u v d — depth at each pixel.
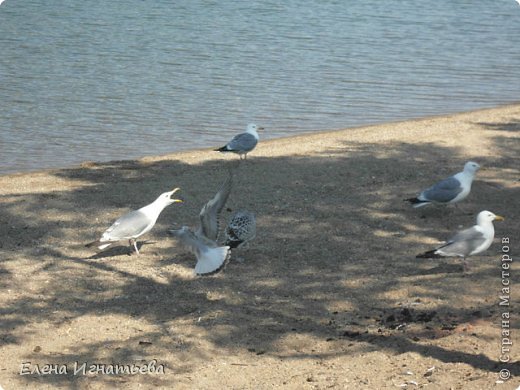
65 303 11.58
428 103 24.52
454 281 11.91
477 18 36.53
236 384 9.37
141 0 37.56
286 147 19.44
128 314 11.23
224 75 26.70
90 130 21.55
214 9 36.16
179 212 14.83
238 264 12.66
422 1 39.66
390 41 31.97
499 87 26.42
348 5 38.19
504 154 18.36
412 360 9.72
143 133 21.30
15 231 14.00
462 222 14.21
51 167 18.70
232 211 14.73
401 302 11.34
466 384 9.04
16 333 10.73
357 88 25.78
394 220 14.32
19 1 36.34
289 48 30.22
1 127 21.61
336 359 9.88
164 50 29.39
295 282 12.03
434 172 17.00
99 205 15.24
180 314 11.21
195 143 20.59
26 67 26.98
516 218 14.29
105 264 12.85
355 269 12.41
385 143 19.50
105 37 30.94
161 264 12.85
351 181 16.45
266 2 37.97
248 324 10.85
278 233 13.75
